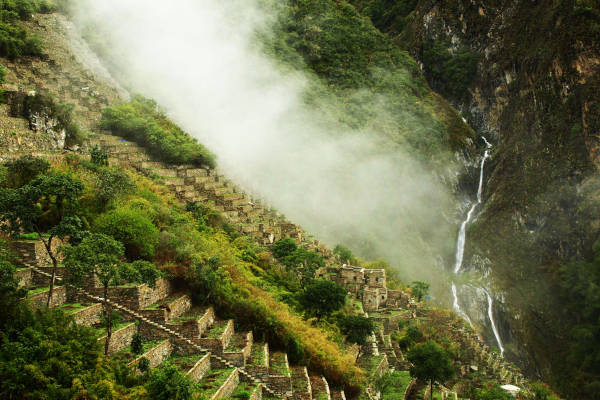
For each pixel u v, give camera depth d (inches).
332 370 1647.4
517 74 7701.8
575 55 6599.4
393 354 2285.9
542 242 5757.9
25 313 1001.5
